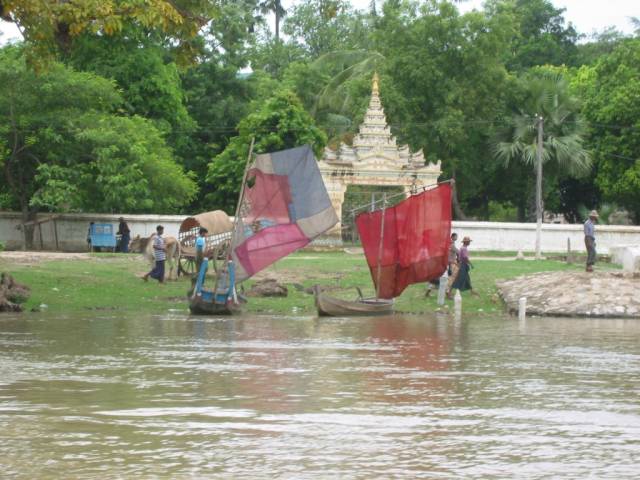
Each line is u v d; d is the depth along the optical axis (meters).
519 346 21.41
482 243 53.81
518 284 34.22
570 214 71.00
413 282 32.12
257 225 30.30
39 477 9.77
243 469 10.12
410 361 18.61
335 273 37.81
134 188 49.94
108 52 58.78
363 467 10.24
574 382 16.02
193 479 9.73
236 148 56.69
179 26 28.06
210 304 28.55
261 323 26.48
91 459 10.51
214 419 12.66
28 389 14.87
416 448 11.12
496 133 60.91
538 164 48.94
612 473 10.05
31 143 48.97
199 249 33.00
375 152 51.91
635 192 60.78
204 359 18.58
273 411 13.26
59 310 29.00
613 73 63.72
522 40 84.50
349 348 20.73
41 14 24.81
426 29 60.31
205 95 67.44
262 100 69.31
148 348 20.27
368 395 14.61
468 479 9.79
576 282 32.53
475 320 28.67
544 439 11.63
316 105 69.94
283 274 37.25
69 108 50.25
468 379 16.30
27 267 35.59
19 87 49.03
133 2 26.00
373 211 31.97
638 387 15.54
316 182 31.25
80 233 51.81
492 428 12.24
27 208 53.31
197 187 57.28
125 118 51.47
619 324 27.61
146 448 11.02
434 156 60.12
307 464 10.35
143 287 33.25
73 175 49.91
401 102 60.06
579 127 60.72
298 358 18.91
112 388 15.01
